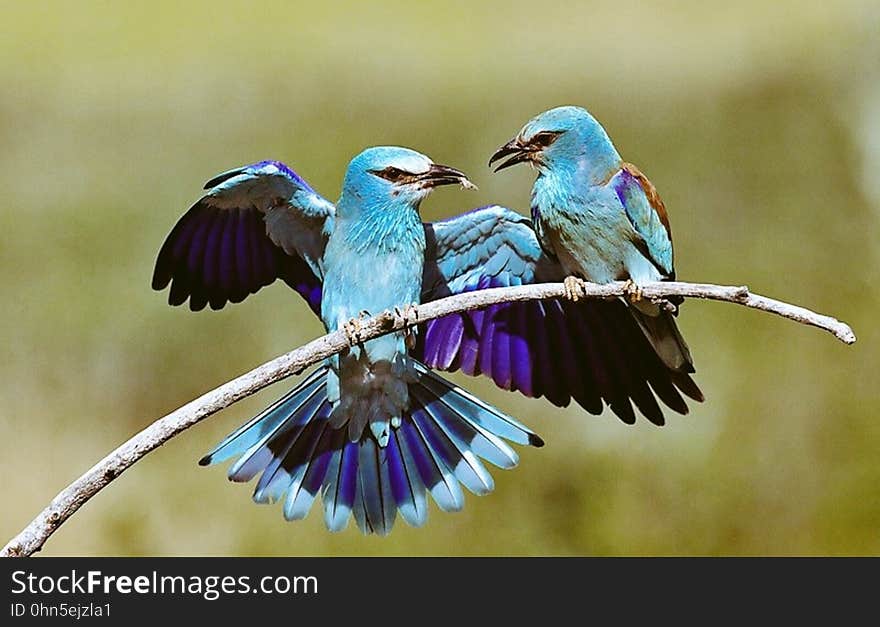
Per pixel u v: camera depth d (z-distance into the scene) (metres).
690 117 16.86
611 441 12.52
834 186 15.49
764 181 15.69
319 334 13.89
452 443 8.50
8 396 13.55
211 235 8.47
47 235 15.57
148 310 14.05
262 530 12.26
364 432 8.47
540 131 8.31
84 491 6.47
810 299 14.31
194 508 12.50
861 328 13.88
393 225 8.45
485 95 18.08
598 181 8.26
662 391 8.49
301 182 8.28
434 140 17.39
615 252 8.31
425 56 20.14
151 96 18.12
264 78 18.42
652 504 12.26
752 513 12.31
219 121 17.53
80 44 20.70
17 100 18.20
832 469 12.59
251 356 13.85
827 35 17.36
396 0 22.27
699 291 7.43
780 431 12.81
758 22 18.45
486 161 15.64
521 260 8.70
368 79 18.31
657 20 20.06
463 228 8.56
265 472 8.39
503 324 8.66
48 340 14.01
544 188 8.35
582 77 18.59
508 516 12.05
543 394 8.60
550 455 12.38
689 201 15.68
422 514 8.41
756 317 13.83
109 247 15.62
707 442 12.61
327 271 8.51
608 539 11.95
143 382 13.77
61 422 13.52
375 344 8.24
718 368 13.30
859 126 15.89
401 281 8.49
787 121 16.31
